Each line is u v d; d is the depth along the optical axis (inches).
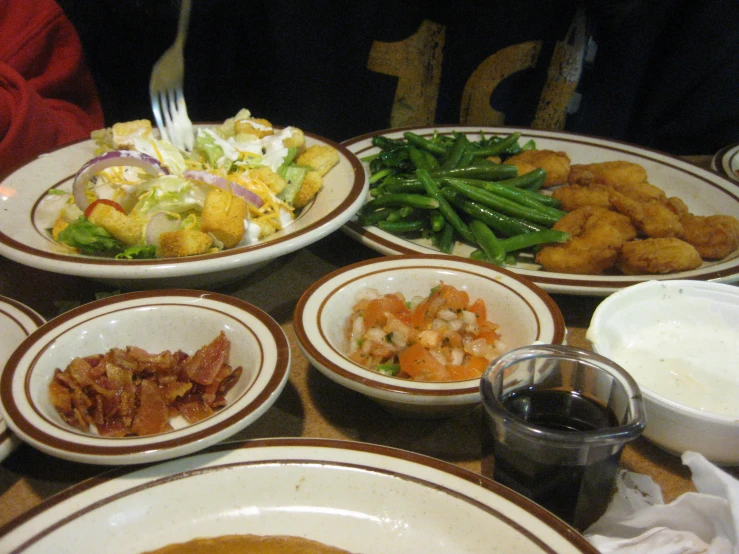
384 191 71.2
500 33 104.2
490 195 66.2
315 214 59.3
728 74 112.4
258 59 120.6
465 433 39.9
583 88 114.4
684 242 58.7
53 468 36.3
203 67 115.6
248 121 74.6
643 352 40.3
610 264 59.4
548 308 41.8
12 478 35.6
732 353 40.1
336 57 115.5
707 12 107.7
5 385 34.7
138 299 43.4
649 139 124.1
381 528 30.3
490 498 29.6
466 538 29.1
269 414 41.1
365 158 82.4
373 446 33.0
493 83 109.1
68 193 61.8
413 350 39.9
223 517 31.0
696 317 42.2
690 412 32.1
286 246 49.3
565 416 31.6
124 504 30.4
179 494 31.2
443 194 67.4
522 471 30.0
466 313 43.2
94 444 30.6
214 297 43.4
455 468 31.4
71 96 101.5
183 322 42.6
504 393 31.6
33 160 64.5
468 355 41.2
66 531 28.8
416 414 39.0
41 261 46.9
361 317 43.6
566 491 29.5
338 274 45.9
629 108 116.1
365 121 119.7
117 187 58.6
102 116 107.0
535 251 63.0
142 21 108.3
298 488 31.9
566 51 105.7
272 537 30.2
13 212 56.2
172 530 30.4
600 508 30.7
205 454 32.7
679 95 117.5
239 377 39.1
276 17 110.4
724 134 119.5
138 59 116.3
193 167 64.1
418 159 77.8
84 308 42.4
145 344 42.8
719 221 61.7
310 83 116.3
